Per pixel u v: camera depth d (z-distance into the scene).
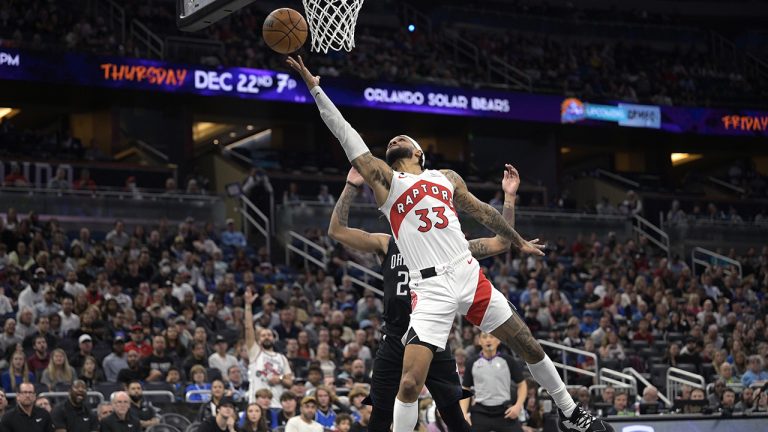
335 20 6.14
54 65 23.52
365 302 17.52
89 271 16.94
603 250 24.53
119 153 26.48
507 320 5.06
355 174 5.80
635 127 30.06
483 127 30.73
